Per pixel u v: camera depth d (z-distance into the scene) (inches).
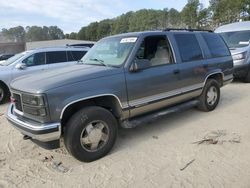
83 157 164.4
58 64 369.1
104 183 145.8
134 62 184.2
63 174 156.7
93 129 166.4
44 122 151.3
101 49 209.8
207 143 187.8
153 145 189.2
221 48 271.3
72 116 161.2
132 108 184.2
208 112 257.4
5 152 187.5
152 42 204.5
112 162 167.6
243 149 176.6
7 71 338.3
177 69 212.5
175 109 218.4
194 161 163.8
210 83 251.1
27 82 166.2
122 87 176.7
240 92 343.9
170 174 150.8
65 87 155.0
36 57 359.3
